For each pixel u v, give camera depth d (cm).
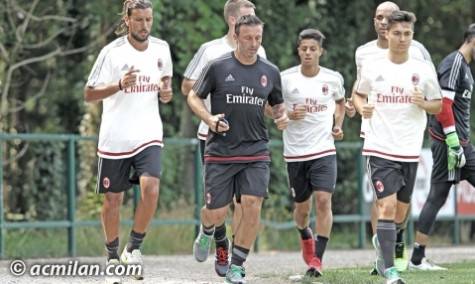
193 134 4181
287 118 2125
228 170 2072
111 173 2150
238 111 2053
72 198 3375
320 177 2342
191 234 3625
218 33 3947
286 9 4372
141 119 2139
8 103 4141
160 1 3797
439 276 2298
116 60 2133
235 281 2072
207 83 2061
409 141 2042
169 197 3650
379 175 2036
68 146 3394
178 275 2420
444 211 4109
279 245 3931
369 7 4684
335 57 4600
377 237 2042
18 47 3956
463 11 4897
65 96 4322
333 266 2812
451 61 2448
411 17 2039
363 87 2075
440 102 2055
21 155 3500
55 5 4169
